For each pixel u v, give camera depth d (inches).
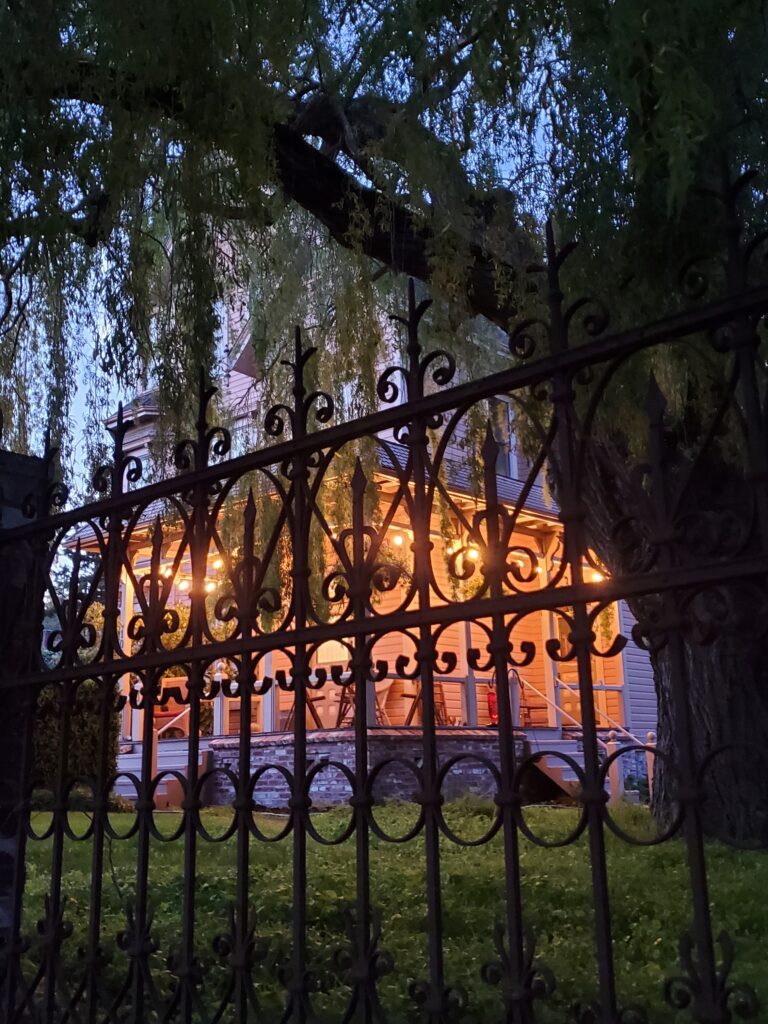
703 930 71.7
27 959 174.4
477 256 254.5
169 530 215.0
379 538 100.7
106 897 232.1
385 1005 134.3
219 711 559.8
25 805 136.1
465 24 196.4
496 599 88.5
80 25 193.8
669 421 179.6
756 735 267.1
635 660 703.1
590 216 160.6
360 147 264.4
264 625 274.8
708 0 134.0
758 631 72.9
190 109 194.1
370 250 272.8
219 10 190.4
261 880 240.4
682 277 86.6
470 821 366.3
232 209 209.0
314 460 110.0
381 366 329.4
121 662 123.1
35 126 188.9
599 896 78.0
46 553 144.9
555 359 89.4
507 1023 80.5
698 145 132.4
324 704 523.8
